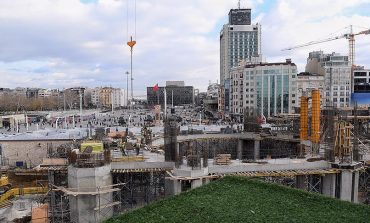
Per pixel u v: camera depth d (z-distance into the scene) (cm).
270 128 12769
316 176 6888
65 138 9600
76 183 5734
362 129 10438
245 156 11494
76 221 5650
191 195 3678
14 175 7844
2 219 5469
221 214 3212
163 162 6388
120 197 6091
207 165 6166
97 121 18538
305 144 8412
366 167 6944
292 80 19200
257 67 19650
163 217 3147
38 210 5428
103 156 6062
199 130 12425
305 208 3403
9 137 9875
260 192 3781
